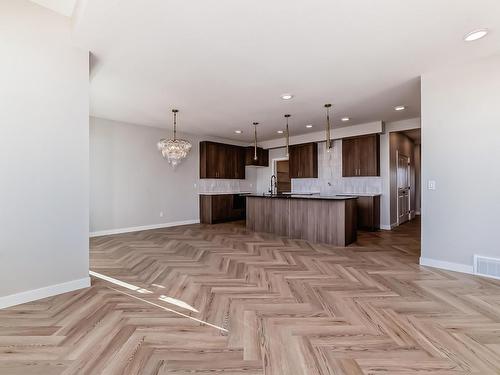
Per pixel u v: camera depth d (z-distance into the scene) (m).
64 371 1.47
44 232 2.40
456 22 2.26
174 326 1.94
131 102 4.46
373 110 4.97
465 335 1.81
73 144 2.58
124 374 1.45
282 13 2.13
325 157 7.04
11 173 2.21
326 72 3.29
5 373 1.46
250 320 2.03
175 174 6.82
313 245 4.49
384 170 6.09
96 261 3.60
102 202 5.50
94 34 2.43
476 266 2.96
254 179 8.70
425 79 3.31
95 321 2.01
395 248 4.26
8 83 2.18
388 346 1.69
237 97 4.21
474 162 2.96
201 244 4.59
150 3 2.01
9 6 2.19
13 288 2.24
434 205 3.25
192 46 2.66
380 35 2.46
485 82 2.89
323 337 1.80
